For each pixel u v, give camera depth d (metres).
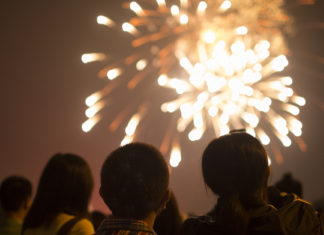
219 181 2.27
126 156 2.11
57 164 2.68
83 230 2.61
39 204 2.66
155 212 2.12
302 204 2.35
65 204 2.67
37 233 2.64
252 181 2.24
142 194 2.05
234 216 2.13
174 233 3.32
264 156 2.29
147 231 2.04
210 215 2.43
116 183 2.06
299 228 2.27
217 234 2.16
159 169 2.11
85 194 2.72
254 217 2.17
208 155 2.32
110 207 2.11
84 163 2.75
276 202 2.49
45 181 2.67
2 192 3.54
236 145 2.28
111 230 2.04
